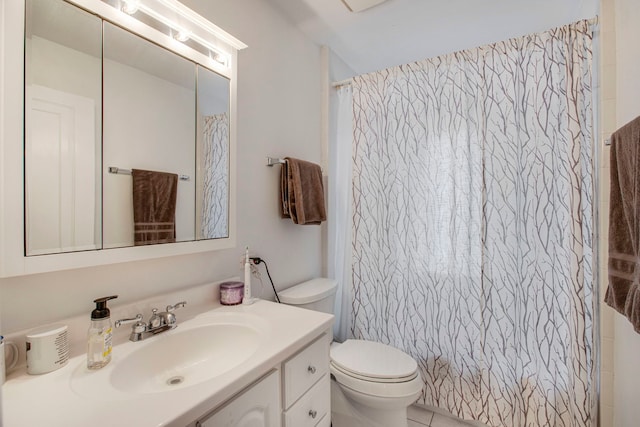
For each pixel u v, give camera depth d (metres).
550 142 1.53
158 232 1.04
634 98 1.25
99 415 0.57
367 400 1.36
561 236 1.51
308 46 1.93
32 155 0.75
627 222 1.01
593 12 1.56
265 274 1.56
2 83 0.70
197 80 1.18
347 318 2.06
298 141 1.83
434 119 1.78
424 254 1.80
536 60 1.56
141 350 0.88
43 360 0.73
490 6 1.64
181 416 0.58
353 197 2.00
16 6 0.73
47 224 0.78
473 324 1.67
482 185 1.63
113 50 0.93
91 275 0.90
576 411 1.43
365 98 1.97
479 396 1.63
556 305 1.51
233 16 1.37
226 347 1.04
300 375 0.95
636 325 0.92
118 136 0.94
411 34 1.92
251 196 1.47
